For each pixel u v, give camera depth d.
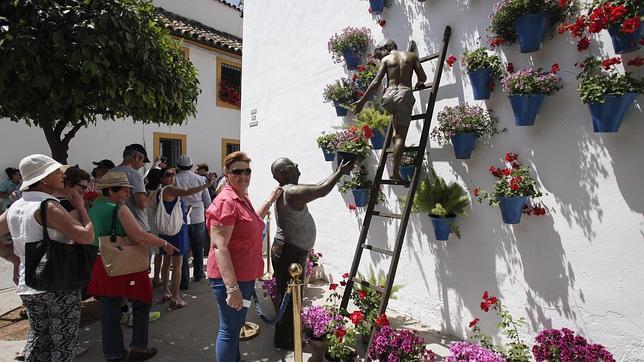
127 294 3.12
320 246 5.15
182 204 5.02
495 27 2.98
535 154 2.94
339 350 3.05
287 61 5.73
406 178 3.61
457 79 3.47
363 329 3.23
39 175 2.52
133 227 3.01
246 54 6.71
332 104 4.84
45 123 4.03
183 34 9.60
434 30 3.66
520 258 3.05
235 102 11.51
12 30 3.12
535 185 2.94
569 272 2.78
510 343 2.86
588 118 2.65
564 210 2.80
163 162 6.57
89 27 3.36
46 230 2.42
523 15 2.74
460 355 2.60
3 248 3.02
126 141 9.32
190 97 4.76
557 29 2.78
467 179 3.39
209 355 3.39
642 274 2.45
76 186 3.39
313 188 3.30
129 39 3.58
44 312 2.52
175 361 3.28
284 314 3.44
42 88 3.46
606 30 2.55
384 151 3.57
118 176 3.06
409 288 3.99
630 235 2.49
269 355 3.39
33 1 3.24
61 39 3.24
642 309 2.46
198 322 4.05
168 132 10.05
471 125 3.09
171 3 11.20
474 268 3.38
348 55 4.39
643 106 2.40
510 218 2.86
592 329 2.67
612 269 2.57
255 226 2.72
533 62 2.94
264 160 6.23
